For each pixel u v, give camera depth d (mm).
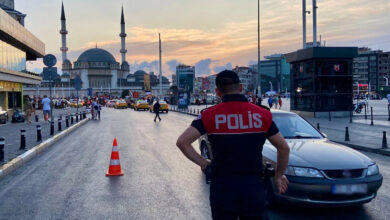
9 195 6465
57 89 195375
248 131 2525
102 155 10898
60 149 12297
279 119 7004
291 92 27375
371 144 11859
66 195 6430
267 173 2705
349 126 18047
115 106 62312
